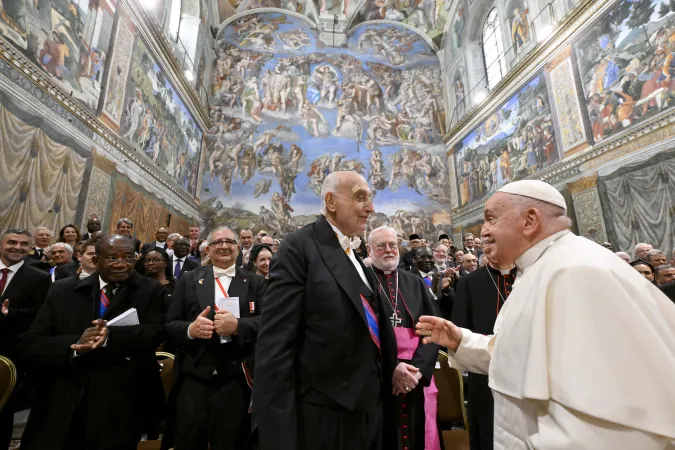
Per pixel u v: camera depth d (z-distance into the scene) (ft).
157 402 8.59
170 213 44.42
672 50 27.94
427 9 68.13
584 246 3.84
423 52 69.31
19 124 21.50
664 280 13.82
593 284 3.34
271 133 62.23
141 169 36.76
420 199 62.08
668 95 27.99
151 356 8.51
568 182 37.19
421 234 60.44
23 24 22.04
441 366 10.79
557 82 39.22
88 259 12.32
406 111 66.03
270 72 65.16
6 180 20.58
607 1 33.50
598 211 33.68
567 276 3.50
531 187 4.43
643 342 3.04
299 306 5.16
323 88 65.67
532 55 42.78
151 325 8.31
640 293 3.36
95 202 29.01
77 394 7.60
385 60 68.39
